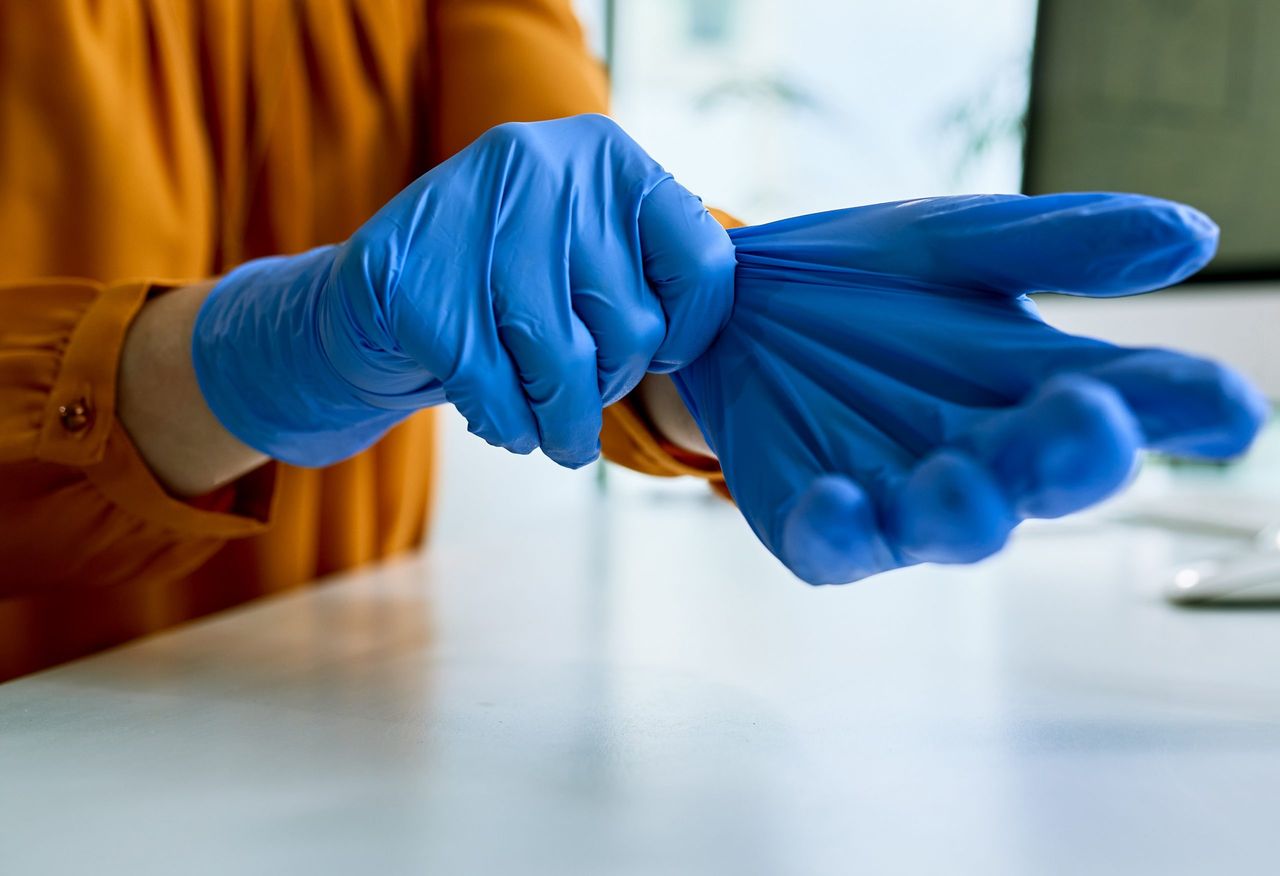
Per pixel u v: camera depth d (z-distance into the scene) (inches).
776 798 11.1
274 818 10.6
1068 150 30.2
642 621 20.7
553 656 17.7
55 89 24.1
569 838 10.1
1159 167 28.8
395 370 15.1
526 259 14.1
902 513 10.2
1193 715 14.1
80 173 24.4
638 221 14.8
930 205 14.3
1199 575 22.0
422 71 31.4
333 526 30.3
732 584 24.8
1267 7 26.9
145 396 17.9
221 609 28.2
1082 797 11.0
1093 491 9.6
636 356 14.5
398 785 11.5
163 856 9.7
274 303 16.6
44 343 18.5
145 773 12.0
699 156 60.9
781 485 12.8
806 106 59.5
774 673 16.5
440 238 14.0
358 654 18.1
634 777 11.7
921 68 56.9
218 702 15.0
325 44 28.7
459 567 27.7
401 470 32.3
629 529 35.7
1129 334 30.4
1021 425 9.7
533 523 37.7
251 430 17.3
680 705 14.7
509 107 28.4
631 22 59.5
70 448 17.7
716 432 14.7
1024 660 17.3
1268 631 19.6
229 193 28.1
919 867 9.4
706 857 9.6
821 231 15.2
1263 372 27.7
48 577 19.8
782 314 14.5
